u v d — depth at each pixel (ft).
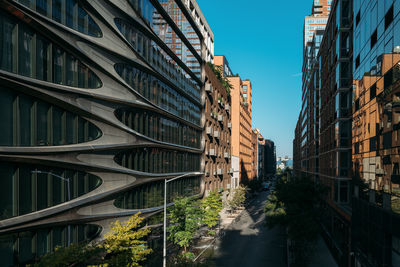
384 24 60.23
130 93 81.10
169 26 110.42
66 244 57.00
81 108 60.29
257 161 488.85
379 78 62.13
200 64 153.28
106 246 56.75
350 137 104.83
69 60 58.90
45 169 52.54
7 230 43.93
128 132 80.38
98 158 67.72
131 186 81.10
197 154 151.33
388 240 58.08
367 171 69.92
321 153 149.59
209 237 124.26
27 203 48.29
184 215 96.37
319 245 115.24
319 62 161.99
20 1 46.60
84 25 63.16
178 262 64.34
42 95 50.29
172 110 114.42
